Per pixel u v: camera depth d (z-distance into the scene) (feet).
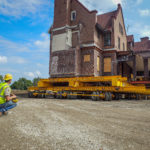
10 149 8.80
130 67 92.58
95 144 9.73
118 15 74.28
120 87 39.40
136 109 24.94
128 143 10.02
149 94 53.16
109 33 67.72
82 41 63.52
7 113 17.26
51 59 67.72
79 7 66.28
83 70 62.28
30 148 9.00
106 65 66.80
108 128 13.24
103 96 38.68
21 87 267.39
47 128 12.82
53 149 8.95
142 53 64.23
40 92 50.70
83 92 44.24
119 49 74.13
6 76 15.87
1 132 11.57
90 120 16.02
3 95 15.61
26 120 15.25
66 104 29.22
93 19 62.18
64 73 62.64
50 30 70.64
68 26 66.13
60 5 68.95
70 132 11.92
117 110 23.22
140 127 13.79
